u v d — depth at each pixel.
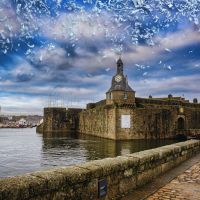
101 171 5.81
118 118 58.22
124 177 6.63
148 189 7.03
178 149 10.69
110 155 35.75
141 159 7.39
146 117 60.22
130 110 58.78
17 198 4.09
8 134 92.12
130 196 6.44
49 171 5.04
